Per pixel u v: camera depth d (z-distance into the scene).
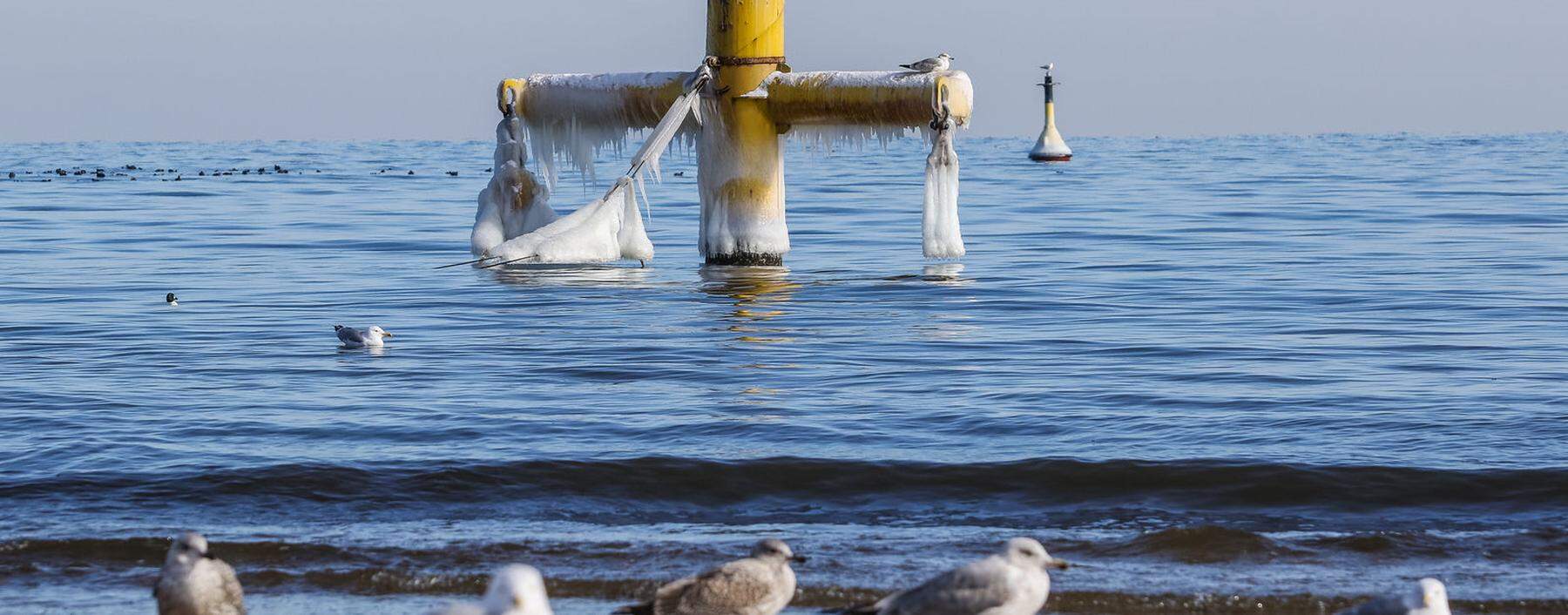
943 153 37.59
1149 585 13.28
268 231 55.88
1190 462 17.55
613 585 13.30
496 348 27.09
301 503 16.36
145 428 19.81
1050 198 75.62
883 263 42.91
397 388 22.92
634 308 32.94
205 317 31.67
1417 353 26.14
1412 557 14.19
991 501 16.62
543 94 41.28
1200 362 25.20
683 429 19.70
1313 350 26.52
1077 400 21.69
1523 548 14.41
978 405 21.30
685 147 40.72
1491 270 39.81
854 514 16.19
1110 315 31.50
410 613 12.82
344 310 32.78
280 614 12.80
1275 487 16.80
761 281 37.66
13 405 21.44
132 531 15.12
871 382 23.36
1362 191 79.06
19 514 15.76
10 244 49.72
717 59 38.56
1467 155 143.50
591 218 41.12
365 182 97.31
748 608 11.08
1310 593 13.05
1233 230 54.00
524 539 14.70
